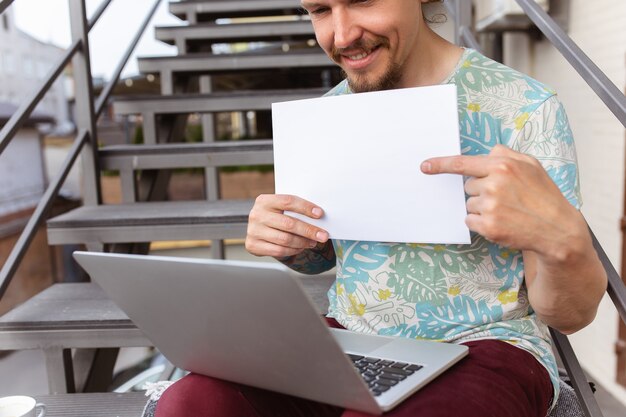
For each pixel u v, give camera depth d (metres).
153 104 2.36
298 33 2.91
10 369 5.02
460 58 0.96
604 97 0.99
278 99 2.35
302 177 0.93
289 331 0.68
